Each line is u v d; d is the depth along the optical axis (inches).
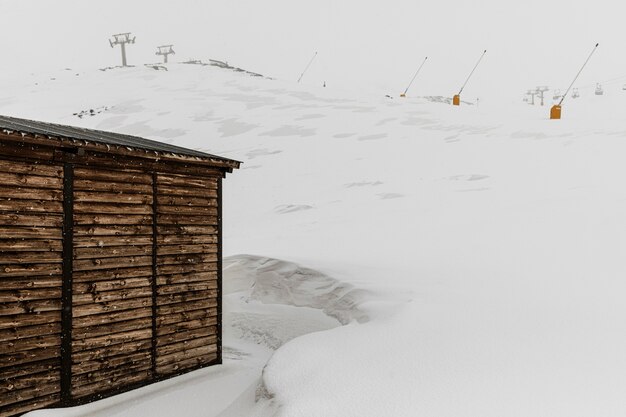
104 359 338.3
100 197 339.6
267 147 1408.7
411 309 377.7
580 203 828.0
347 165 1259.2
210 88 2142.0
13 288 296.8
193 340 400.2
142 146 363.9
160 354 374.0
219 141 1462.8
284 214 968.9
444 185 1070.4
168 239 382.9
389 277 521.7
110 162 342.6
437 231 770.2
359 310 426.9
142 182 366.3
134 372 356.5
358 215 920.9
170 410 323.0
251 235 843.4
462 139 1430.9
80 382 324.2
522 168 1129.4
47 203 312.3
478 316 351.6
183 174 396.5
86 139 316.5
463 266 565.6
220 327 422.0
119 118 1684.3
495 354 280.2
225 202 1071.0
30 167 305.4
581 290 439.2
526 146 1305.4
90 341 330.6
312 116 1731.1
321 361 293.1
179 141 1449.3
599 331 314.3
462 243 687.1
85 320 328.5
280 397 255.1
